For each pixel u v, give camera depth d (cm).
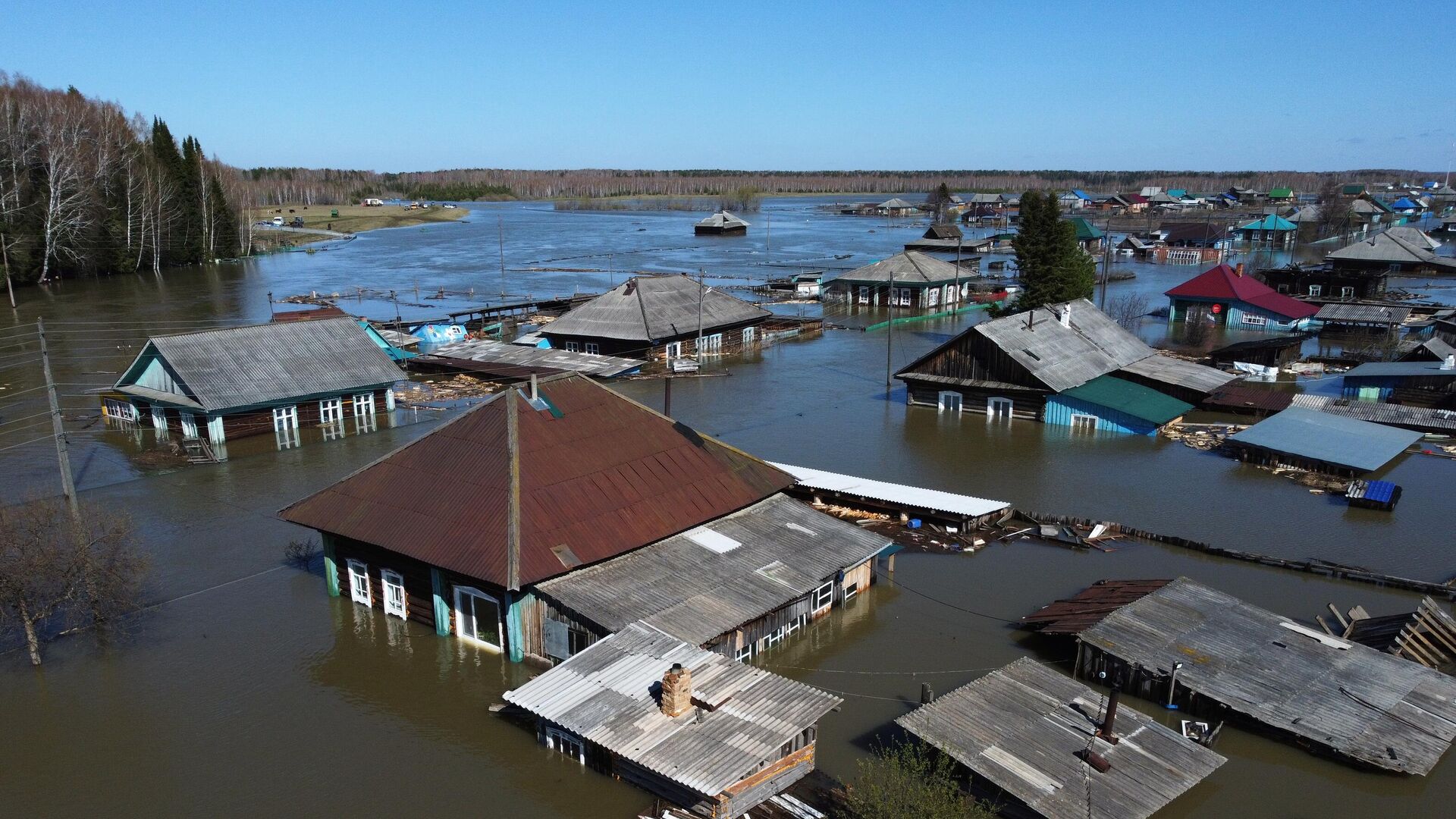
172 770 2467
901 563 3794
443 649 3072
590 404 3550
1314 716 2489
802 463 5141
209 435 5434
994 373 6125
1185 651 2766
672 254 17338
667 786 2258
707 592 2955
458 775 2444
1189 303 9588
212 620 3284
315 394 5781
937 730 2348
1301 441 5056
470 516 3041
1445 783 2373
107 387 6744
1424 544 3922
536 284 13188
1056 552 3900
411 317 10175
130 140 14888
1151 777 2198
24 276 12112
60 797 2361
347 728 2656
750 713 2350
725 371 7700
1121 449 5381
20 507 3375
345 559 3388
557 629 2881
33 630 2969
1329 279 10650
